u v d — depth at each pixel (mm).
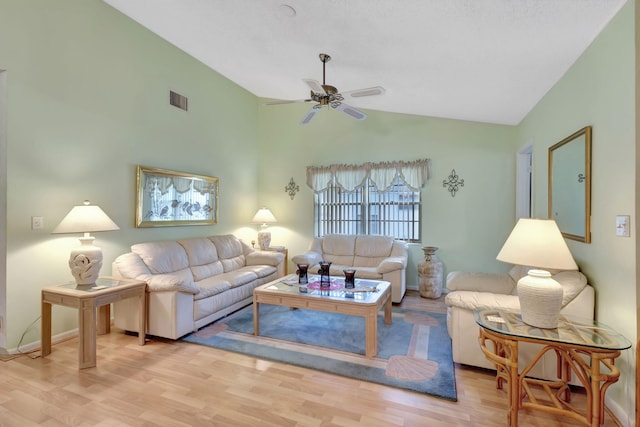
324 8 2436
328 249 5238
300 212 5773
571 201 2586
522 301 1984
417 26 2375
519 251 2023
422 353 2762
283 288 3246
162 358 2684
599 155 2174
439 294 4590
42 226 2904
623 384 1896
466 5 2014
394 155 5172
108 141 3461
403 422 1872
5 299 2688
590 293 2201
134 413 1944
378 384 2277
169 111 4215
